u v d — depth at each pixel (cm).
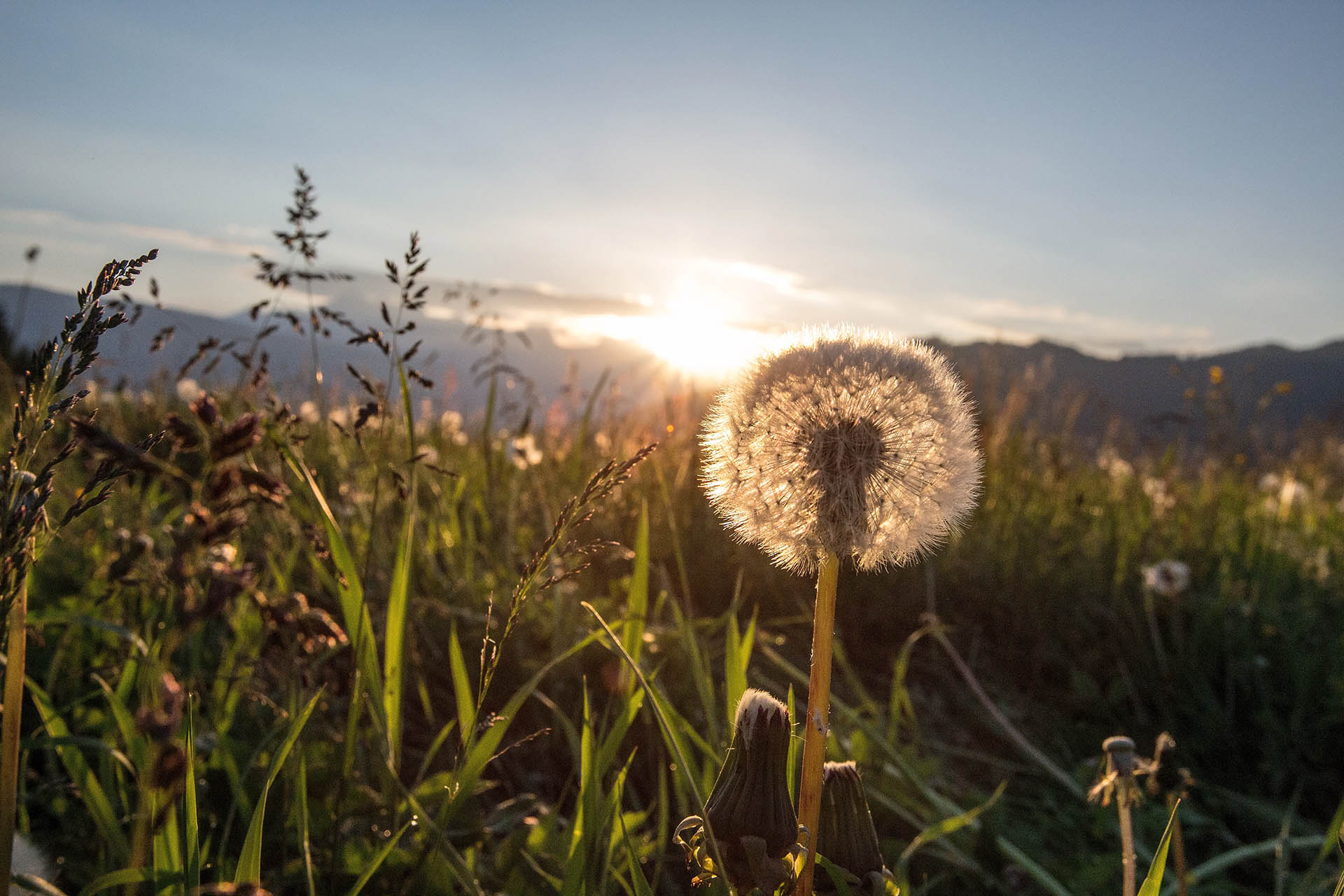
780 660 334
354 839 223
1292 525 731
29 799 223
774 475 143
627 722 210
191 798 159
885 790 317
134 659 237
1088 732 427
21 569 113
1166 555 593
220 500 89
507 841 224
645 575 241
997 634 498
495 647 170
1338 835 191
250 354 233
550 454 505
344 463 351
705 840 142
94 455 108
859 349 148
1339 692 431
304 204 225
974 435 155
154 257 114
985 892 289
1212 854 353
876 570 153
